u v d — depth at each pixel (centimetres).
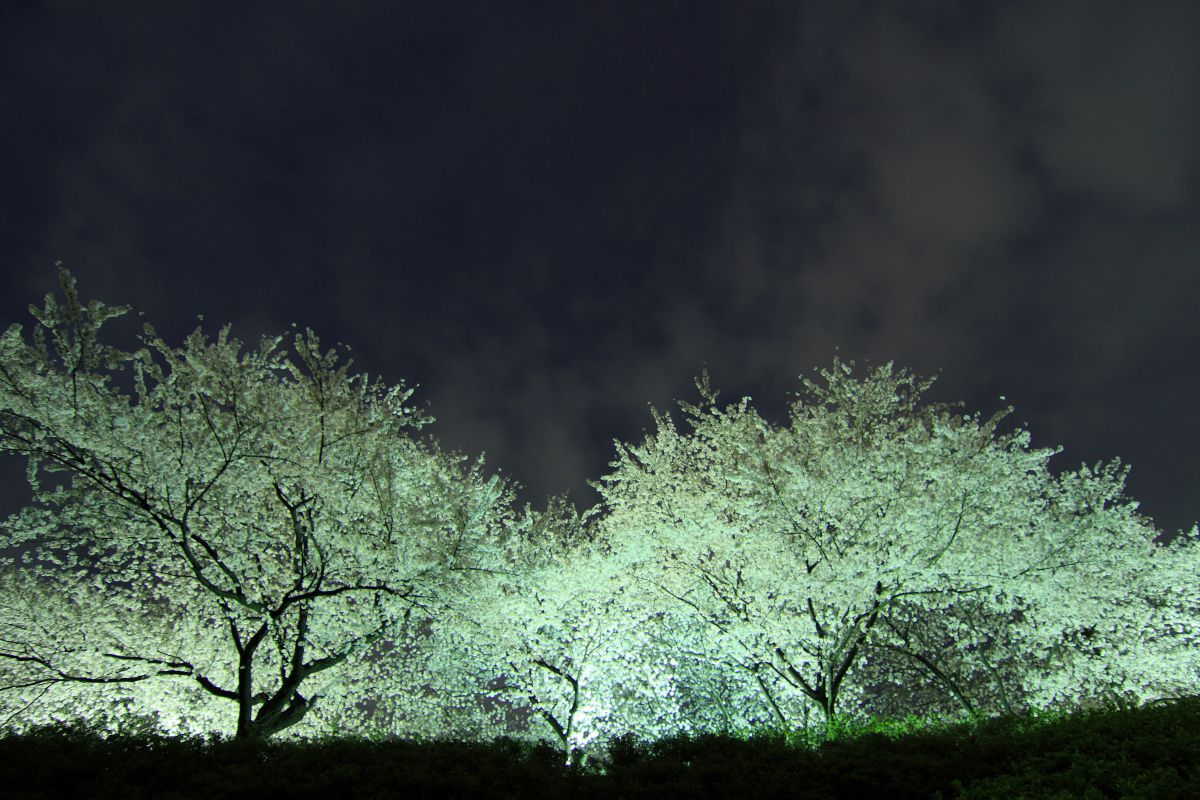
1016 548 1521
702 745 1011
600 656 1848
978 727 1018
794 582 1529
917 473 1548
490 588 1522
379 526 1464
